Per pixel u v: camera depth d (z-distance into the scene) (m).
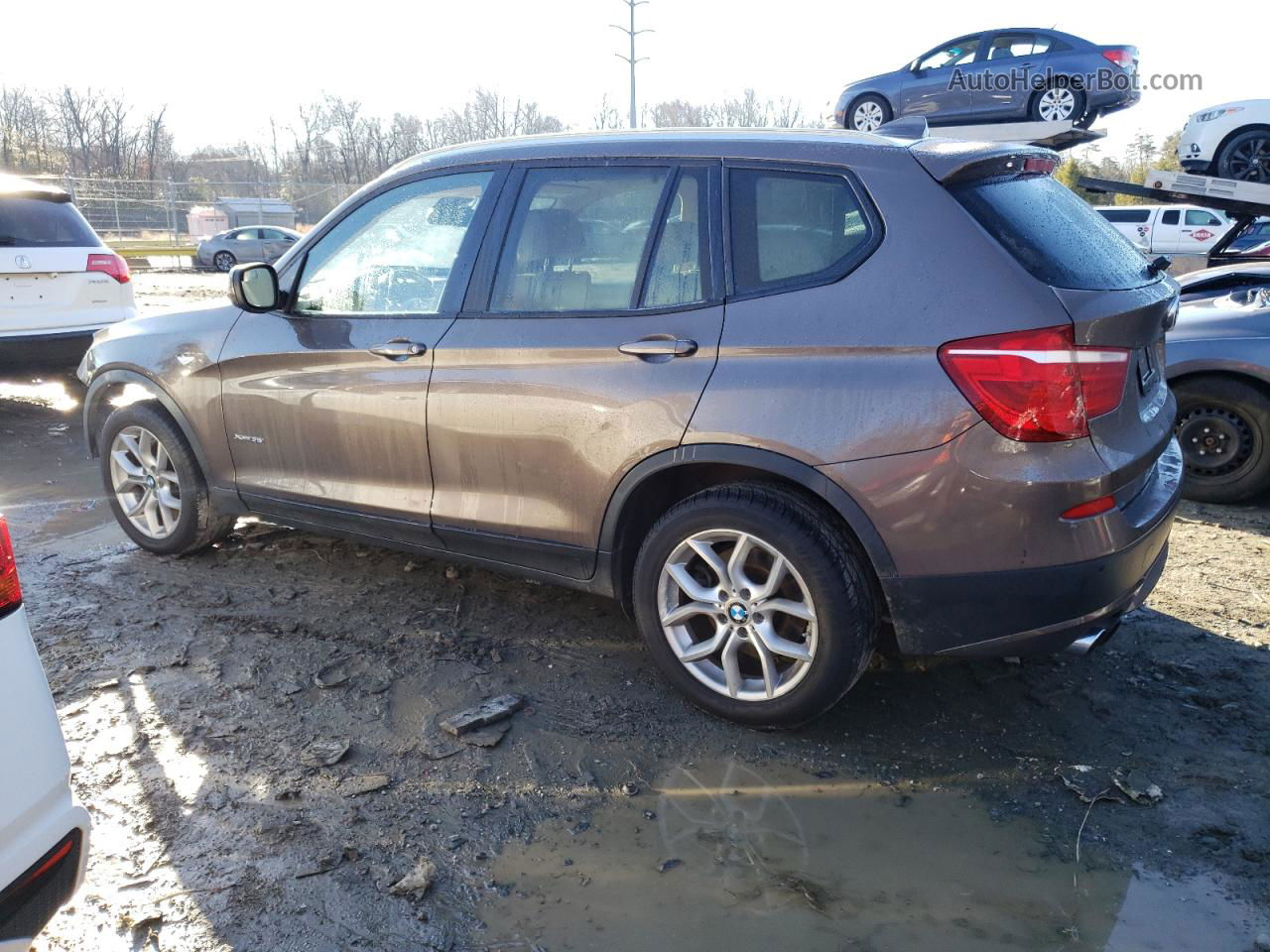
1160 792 2.84
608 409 3.16
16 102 59.97
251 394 4.09
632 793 2.88
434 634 3.87
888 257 2.83
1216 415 5.59
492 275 3.49
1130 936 2.32
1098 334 2.64
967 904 2.43
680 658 3.24
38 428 7.77
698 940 2.31
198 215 39.41
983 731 3.20
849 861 2.59
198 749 3.06
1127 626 3.95
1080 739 3.15
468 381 3.46
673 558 3.18
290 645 3.77
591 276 3.29
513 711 3.29
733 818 2.76
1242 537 5.08
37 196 7.67
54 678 3.49
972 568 2.75
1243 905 2.42
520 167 3.53
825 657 2.95
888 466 2.76
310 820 2.73
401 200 3.79
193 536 4.54
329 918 2.37
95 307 7.88
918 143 3.00
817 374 2.84
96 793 2.83
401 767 2.99
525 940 2.31
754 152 3.11
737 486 3.06
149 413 4.49
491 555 3.61
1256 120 9.17
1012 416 2.62
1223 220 20.08
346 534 4.04
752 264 3.02
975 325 2.66
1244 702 3.35
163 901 2.41
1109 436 2.73
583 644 3.80
